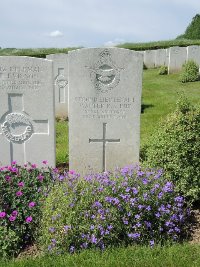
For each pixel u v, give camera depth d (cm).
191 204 170
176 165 168
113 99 196
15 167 181
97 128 200
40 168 199
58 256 135
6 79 191
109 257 131
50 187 166
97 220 138
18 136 199
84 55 188
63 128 332
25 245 150
